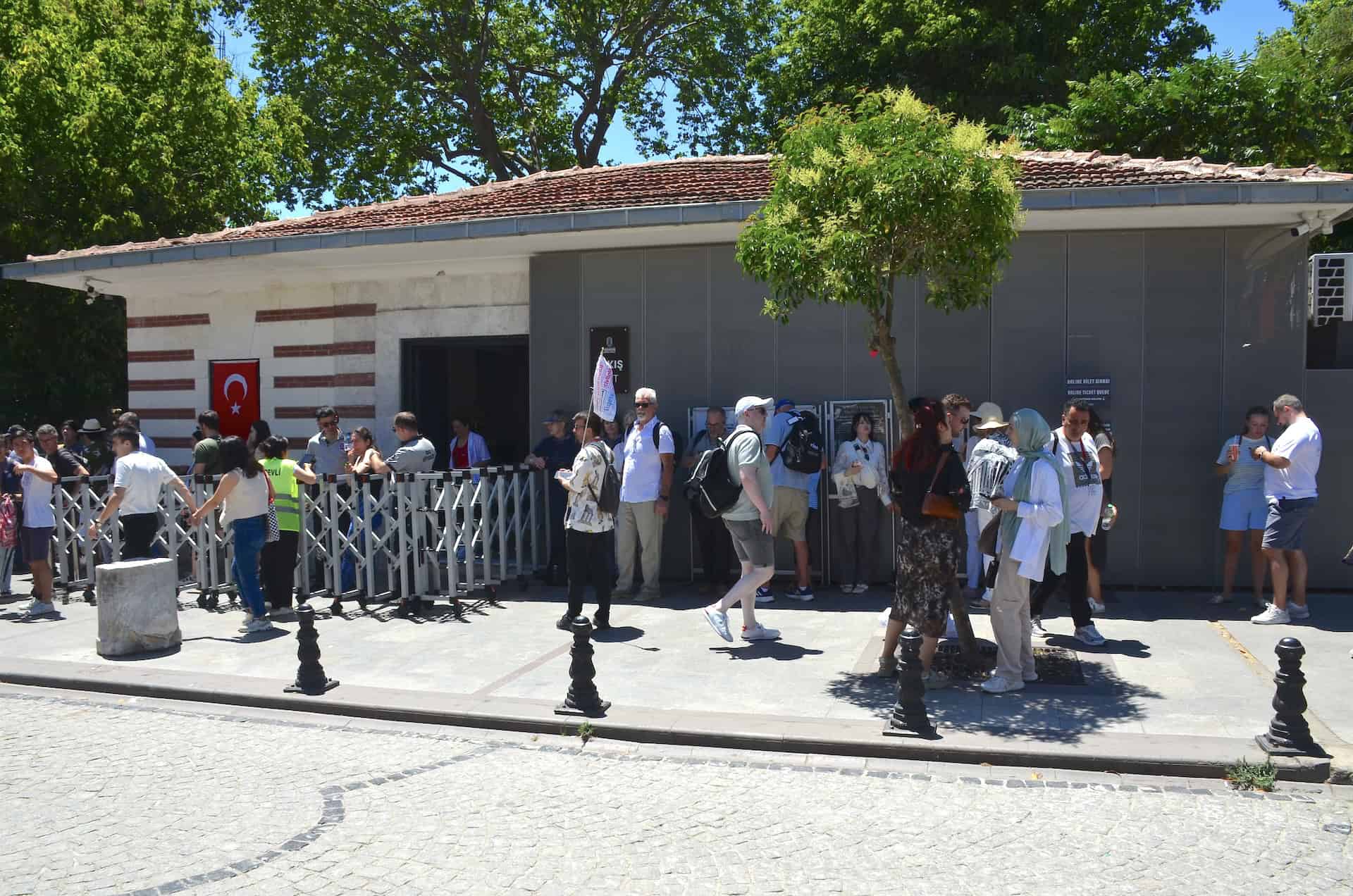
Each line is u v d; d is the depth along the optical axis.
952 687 7.08
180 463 14.40
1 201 16.84
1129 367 10.16
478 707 6.79
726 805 5.22
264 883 4.30
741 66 28.95
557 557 11.13
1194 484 10.09
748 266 7.32
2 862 4.53
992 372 10.41
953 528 6.99
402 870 4.43
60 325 18.59
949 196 6.62
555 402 11.68
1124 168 10.34
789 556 10.89
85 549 11.10
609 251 11.41
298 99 26.89
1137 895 4.14
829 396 10.80
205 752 6.16
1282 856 4.52
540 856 4.57
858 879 4.31
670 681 7.35
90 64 18.05
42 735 6.55
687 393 11.19
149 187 18.59
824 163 6.95
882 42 21.97
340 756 6.09
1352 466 9.82
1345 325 10.38
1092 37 20.83
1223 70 17.12
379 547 10.08
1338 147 16.72
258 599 9.16
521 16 29.41
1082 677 7.25
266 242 11.38
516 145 31.23
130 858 4.57
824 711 6.61
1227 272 9.98
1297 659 5.67
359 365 13.23
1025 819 5.00
